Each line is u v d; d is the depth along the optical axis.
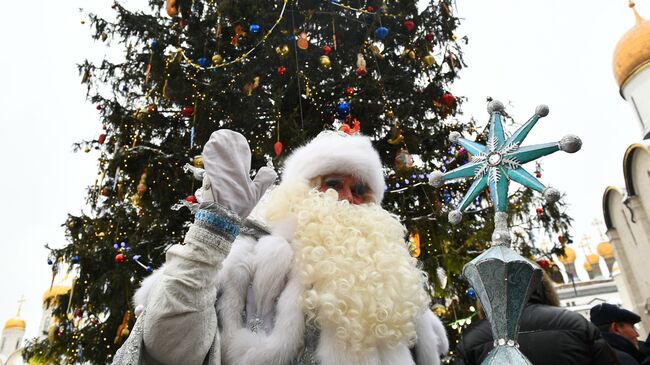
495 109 1.34
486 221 5.28
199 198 1.25
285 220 1.65
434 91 6.20
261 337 1.32
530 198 5.52
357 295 1.42
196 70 5.78
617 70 23.94
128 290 4.84
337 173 1.82
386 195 5.44
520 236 5.66
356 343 1.34
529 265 1.09
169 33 6.41
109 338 5.00
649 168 15.91
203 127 5.49
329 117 5.83
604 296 34.03
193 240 1.13
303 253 1.50
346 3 6.52
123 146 5.60
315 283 1.46
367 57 6.39
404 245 1.81
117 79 6.55
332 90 5.88
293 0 6.12
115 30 6.41
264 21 5.89
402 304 1.52
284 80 6.03
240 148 1.29
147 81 5.85
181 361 1.06
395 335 1.45
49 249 5.46
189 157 5.29
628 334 3.05
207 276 1.12
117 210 5.55
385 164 5.93
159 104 6.12
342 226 1.61
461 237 5.31
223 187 1.21
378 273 1.51
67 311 5.07
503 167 1.23
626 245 18.53
